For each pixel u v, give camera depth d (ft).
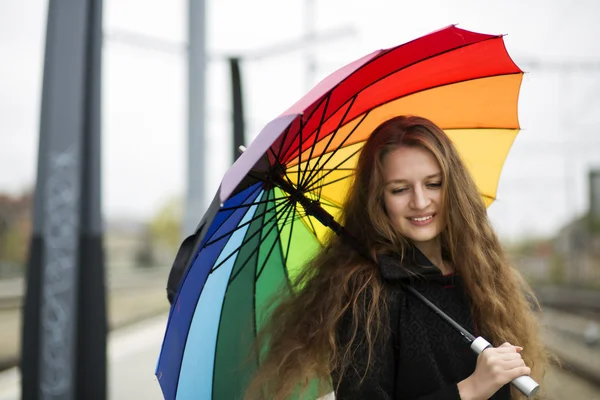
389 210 6.78
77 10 14.14
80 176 14.25
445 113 7.71
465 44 6.50
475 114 7.79
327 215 6.87
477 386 5.70
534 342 7.36
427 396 5.82
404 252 6.71
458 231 6.87
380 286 6.33
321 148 7.36
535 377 7.36
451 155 6.83
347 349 6.07
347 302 6.35
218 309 6.82
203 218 5.35
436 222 6.82
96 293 14.73
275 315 6.91
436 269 6.65
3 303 63.31
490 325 6.86
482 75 7.32
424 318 6.39
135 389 23.52
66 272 14.05
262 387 6.63
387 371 6.09
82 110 14.35
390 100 7.32
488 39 6.50
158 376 5.93
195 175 20.54
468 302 6.86
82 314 14.60
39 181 14.26
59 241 14.05
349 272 6.45
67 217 14.08
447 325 6.41
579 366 31.04
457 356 6.34
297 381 6.38
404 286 6.48
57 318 14.01
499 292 7.09
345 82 6.23
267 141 4.82
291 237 7.71
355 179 7.09
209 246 6.19
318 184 7.66
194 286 6.18
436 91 7.44
